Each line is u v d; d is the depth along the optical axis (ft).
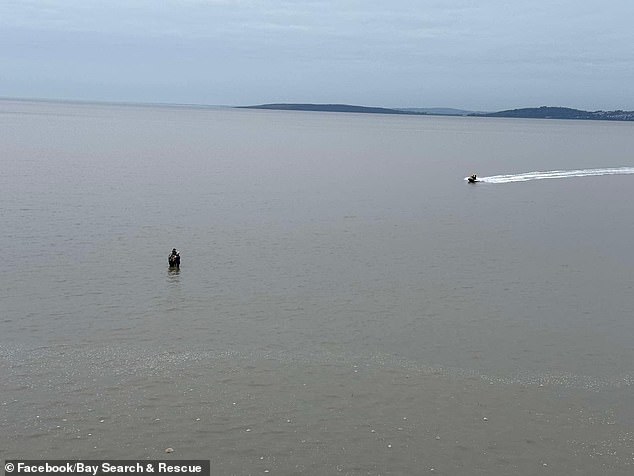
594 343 106.73
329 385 88.53
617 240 184.24
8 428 74.95
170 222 186.80
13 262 138.31
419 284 135.44
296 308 118.42
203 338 102.94
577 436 78.33
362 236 179.32
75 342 99.19
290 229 184.96
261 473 69.00
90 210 196.54
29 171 275.80
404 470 70.23
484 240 179.11
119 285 127.24
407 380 90.99
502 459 72.95
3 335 100.48
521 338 107.76
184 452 72.18
